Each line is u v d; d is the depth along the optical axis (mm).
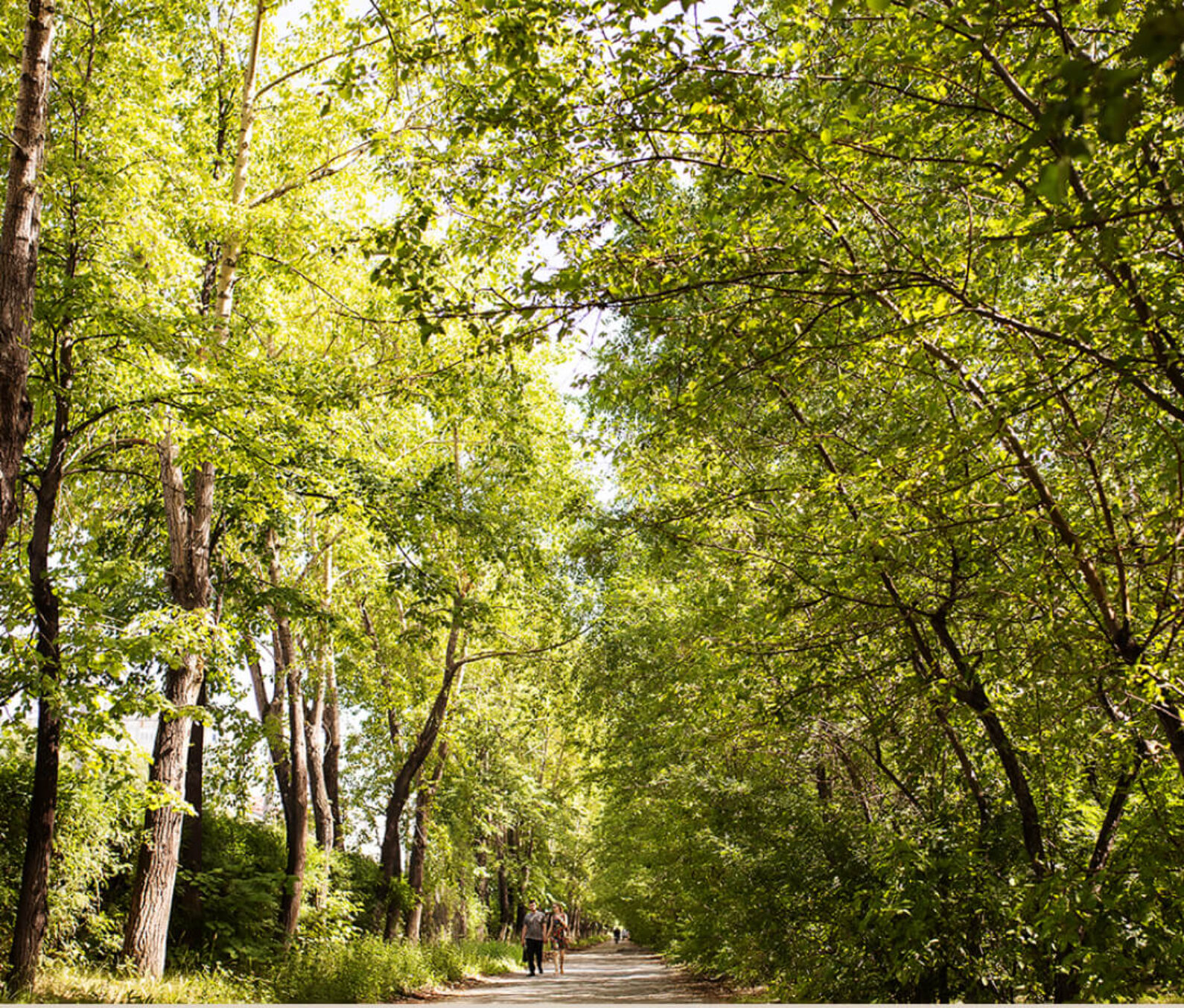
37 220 8281
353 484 12844
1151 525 5523
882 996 9055
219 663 12891
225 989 12070
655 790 18844
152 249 10727
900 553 6512
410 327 12758
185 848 15945
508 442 17000
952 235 6598
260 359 11930
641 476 10062
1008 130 5176
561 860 45375
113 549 15812
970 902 7938
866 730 9531
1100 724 7055
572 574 18797
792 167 5043
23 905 10320
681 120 4945
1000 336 6273
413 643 16219
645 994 17531
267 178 14453
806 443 8266
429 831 23938
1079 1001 7402
